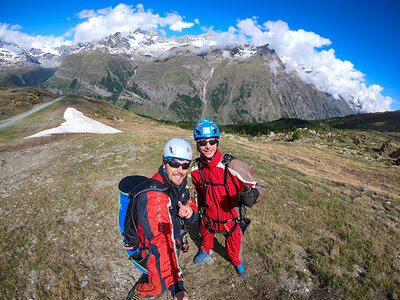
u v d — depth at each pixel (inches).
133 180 53.1
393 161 799.7
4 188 174.2
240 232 76.3
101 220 124.1
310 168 410.9
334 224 132.6
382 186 389.7
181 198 50.1
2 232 113.6
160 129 698.2
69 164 224.2
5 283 82.9
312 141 1071.6
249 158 292.5
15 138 486.6
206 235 84.1
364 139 1882.4
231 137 775.7
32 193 159.8
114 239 109.4
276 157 412.2
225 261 93.3
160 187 44.5
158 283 45.0
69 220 124.5
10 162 242.7
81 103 1306.6
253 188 64.4
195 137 65.4
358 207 172.2
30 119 751.1
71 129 564.7
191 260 94.3
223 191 68.9
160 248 40.3
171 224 42.6
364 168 531.8
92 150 268.5
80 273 89.0
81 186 168.6
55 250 100.8
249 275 86.4
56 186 170.2
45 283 84.4
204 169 69.4
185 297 38.4
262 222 126.5
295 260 96.3
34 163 235.0
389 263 99.7
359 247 110.3
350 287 82.6
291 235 115.0
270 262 93.2
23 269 90.0
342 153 798.5
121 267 93.3
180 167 45.5
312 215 142.8
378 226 139.0
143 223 42.0
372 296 80.8
